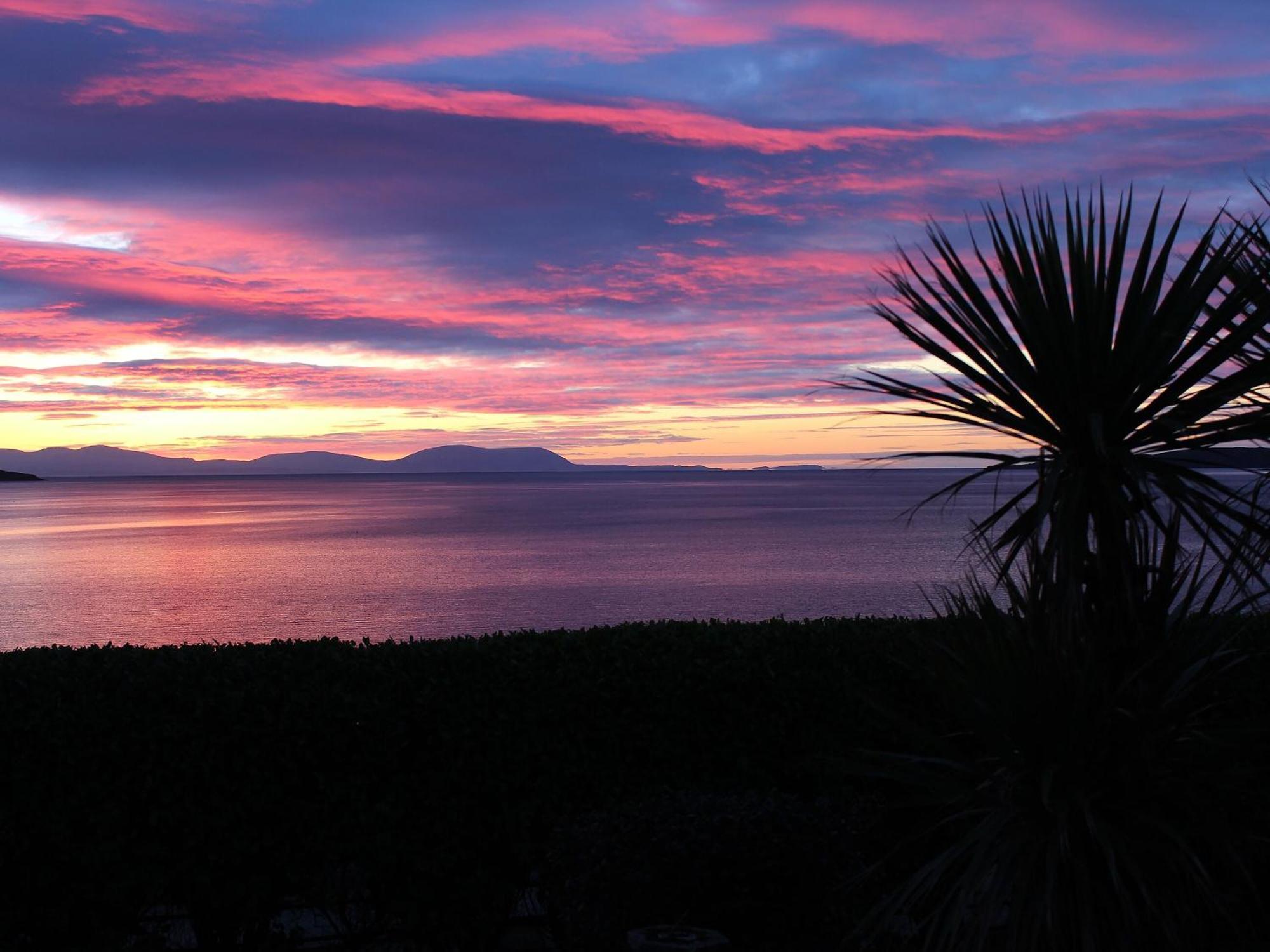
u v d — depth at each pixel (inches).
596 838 172.6
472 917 194.7
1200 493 147.6
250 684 187.8
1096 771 154.9
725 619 917.2
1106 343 149.9
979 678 160.2
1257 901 154.8
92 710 182.7
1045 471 152.6
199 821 184.7
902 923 178.4
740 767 197.0
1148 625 157.1
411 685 191.6
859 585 1222.3
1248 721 157.3
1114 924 147.9
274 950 191.6
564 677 195.2
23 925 181.6
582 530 2534.5
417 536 2367.1
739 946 172.2
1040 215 153.8
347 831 189.0
